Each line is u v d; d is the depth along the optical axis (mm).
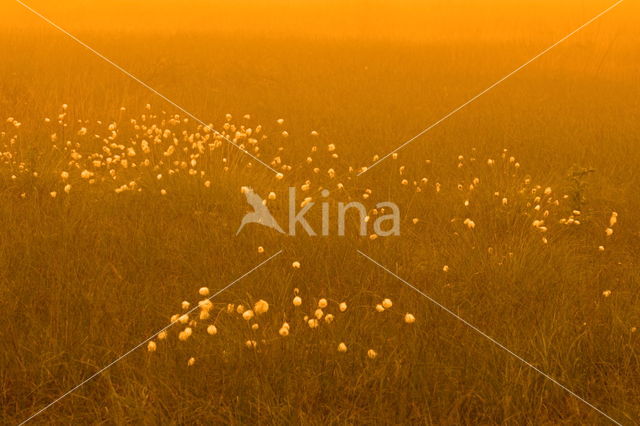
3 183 5941
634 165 7074
